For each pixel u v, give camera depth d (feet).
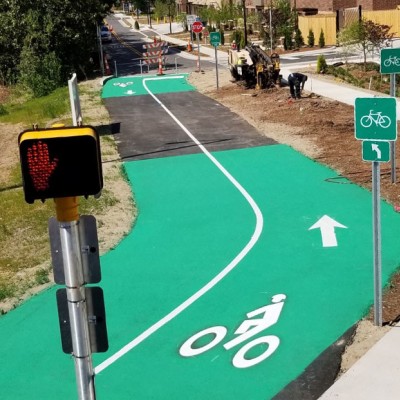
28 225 43.52
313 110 73.77
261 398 22.86
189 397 23.31
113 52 179.22
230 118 76.23
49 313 30.60
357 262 33.91
